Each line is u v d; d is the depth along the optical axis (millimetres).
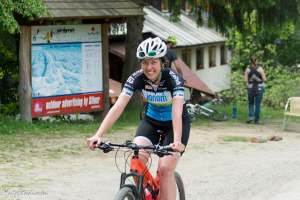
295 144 15414
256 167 11438
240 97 35500
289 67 39781
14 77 18844
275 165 11695
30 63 16500
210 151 13641
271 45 39000
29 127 15484
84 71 17859
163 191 6035
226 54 43219
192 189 9320
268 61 37750
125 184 5738
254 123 20594
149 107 6320
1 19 13891
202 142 15039
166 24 35719
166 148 5715
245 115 23078
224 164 11797
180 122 5879
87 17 17109
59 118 18516
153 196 6070
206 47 39688
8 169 10359
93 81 18125
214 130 17781
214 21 22016
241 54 40562
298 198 8812
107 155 12352
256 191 9281
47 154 12125
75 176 10039
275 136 16188
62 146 13156
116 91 25078
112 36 28031
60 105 17297
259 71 20547
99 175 10195
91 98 18094
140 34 21375
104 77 18328
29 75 16484
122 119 18766
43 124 16375
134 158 5906
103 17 17625
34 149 12609
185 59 36719
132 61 21375
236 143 15062
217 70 41844
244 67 40594
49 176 9930
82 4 17500
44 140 13828
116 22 18984
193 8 21641
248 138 15844
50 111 17062
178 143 5699
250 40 38438
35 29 16562
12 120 16219
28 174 10016
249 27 22125
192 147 14180
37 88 16719
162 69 6051
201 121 20328
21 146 12883
